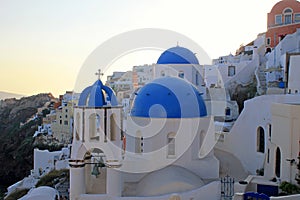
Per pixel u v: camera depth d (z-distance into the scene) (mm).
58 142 48250
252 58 41000
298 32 32156
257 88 33375
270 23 38719
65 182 22891
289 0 37531
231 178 19906
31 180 30156
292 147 16984
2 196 34750
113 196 15789
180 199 14852
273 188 17531
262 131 21500
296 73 23906
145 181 17047
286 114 17344
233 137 23406
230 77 37500
